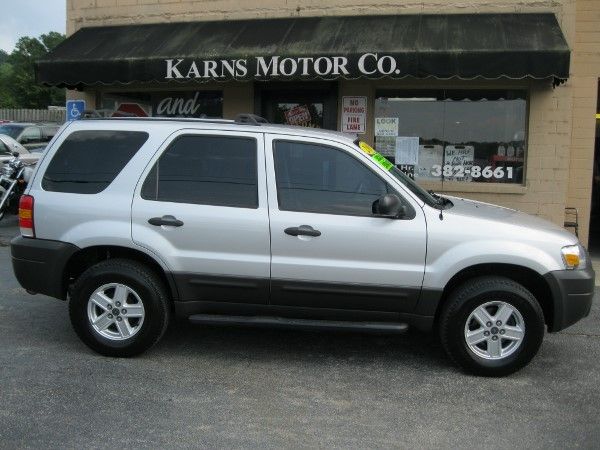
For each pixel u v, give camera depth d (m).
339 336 6.03
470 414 4.41
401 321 5.11
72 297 5.25
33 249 5.26
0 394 4.56
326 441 3.98
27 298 7.09
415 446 3.95
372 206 5.00
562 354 5.66
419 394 4.73
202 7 10.30
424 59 8.41
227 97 10.37
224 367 5.19
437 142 9.72
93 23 10.80
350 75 8.63
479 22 9.08
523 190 9.35
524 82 9.30
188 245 5.09
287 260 5.01
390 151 9.87
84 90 10.97
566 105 9.16
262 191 5.06
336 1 9.80
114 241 5.12
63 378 4.87
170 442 3.93
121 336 5.25
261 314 5.20
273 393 4.70
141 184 5.18
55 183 5.31
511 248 4.89
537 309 4.91
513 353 4.98
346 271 4.97
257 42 9.32
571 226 9.38
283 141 5.15
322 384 4.89
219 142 5.19
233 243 5.04
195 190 5.14
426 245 4.93
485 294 4.93
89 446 3.86
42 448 3.82
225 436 4.02
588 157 9.76
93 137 5.34
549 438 4.08
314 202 5.05
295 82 10.06
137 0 10.59
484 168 9.62
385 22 9.39
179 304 5.17
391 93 9.80
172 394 4.64
